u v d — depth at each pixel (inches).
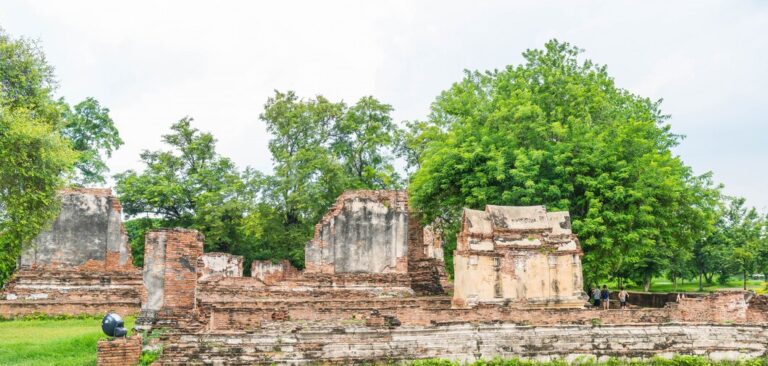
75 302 1296.8
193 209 1915.6
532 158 1221.1
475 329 866.1
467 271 1063.6
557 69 1451.8
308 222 1852.9
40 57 1249.4
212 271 1359.5
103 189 1502.2
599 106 1395.2
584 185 1240.8
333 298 1375.5
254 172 1895.9
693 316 1002.1
